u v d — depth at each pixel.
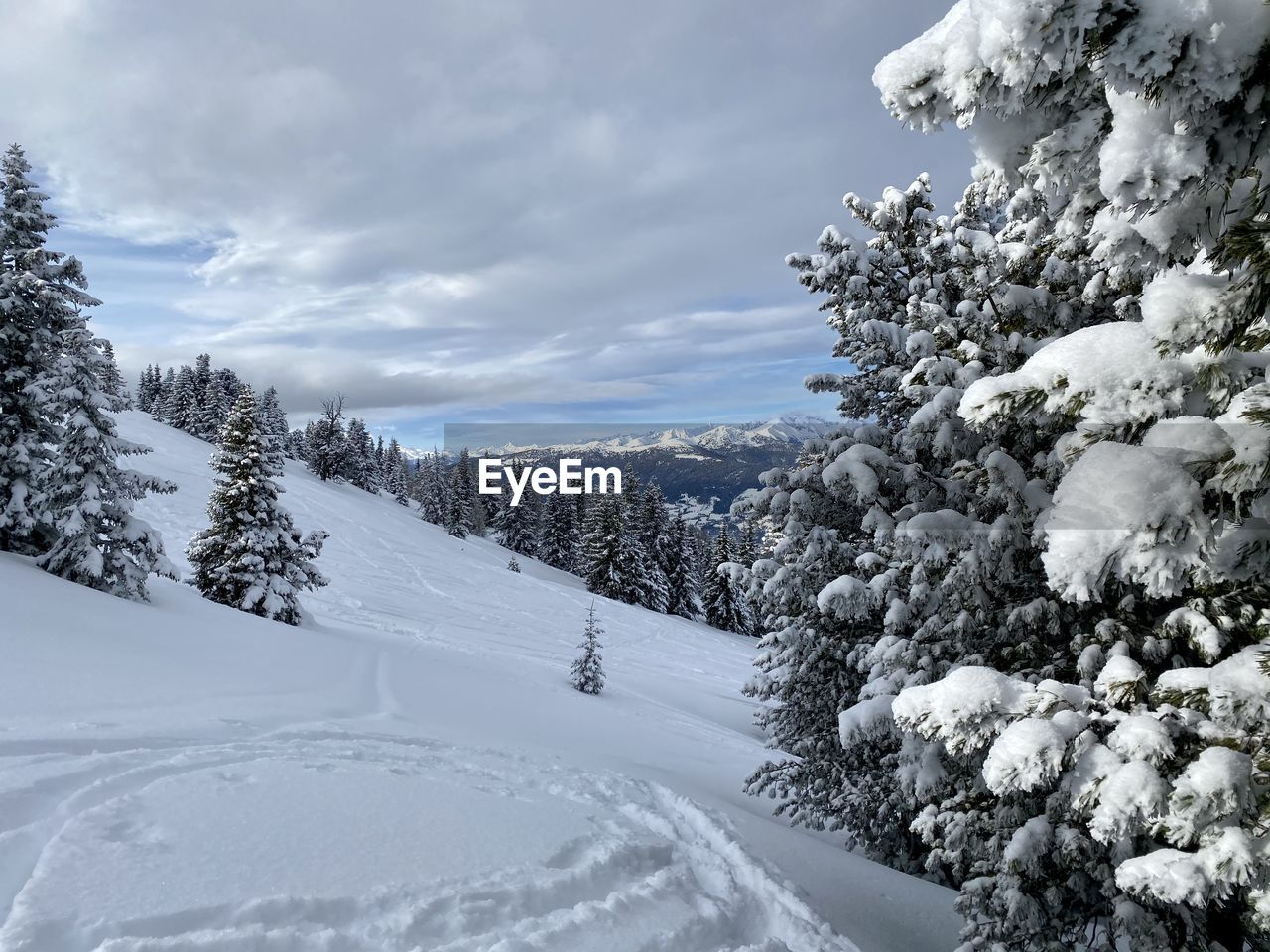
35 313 17.05
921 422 6.27
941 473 7.55
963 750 3.45
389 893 3.82
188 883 3.61
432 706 12.87
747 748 18.19
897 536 6.25
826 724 9.52
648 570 58.50
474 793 5.85
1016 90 2.11
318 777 5.56
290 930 3.38
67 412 16.86
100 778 4.97
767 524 8.94
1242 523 2.85
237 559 21.42
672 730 18.48
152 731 6.70
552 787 6.89
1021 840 4.41
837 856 7.49
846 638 9.27
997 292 6.79
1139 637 4.95
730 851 6.01
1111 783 2.89
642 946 3.91
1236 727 2.89
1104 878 4.41
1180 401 2.44
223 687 10.03
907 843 8.84
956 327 7.00
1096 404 2.49
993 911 4.75
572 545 77.50
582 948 3.73
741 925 4.66
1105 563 2.57
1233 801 2.58
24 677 8.07
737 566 9.54
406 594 38.72
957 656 6.54
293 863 3.98
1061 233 2.91
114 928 3.16
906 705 3.60
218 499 21.92
